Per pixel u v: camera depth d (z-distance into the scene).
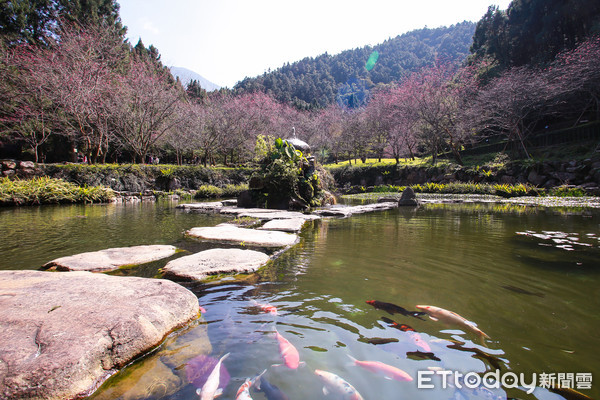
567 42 24.41
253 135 31.94
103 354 1.50
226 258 3.25
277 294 2.42
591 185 15.62
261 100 37.12
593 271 2.97
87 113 18.50
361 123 38.94
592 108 22.11
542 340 1.70
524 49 27.28
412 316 2.01
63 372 1.33
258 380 1.39
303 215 7.59
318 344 1.69
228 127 27.97
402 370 1.45
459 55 78.94
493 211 9.24
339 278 2.79
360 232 5.38
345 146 40.94
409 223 6.55
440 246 4.15
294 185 10.05
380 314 2.04
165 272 2.87
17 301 1.90
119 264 3.15
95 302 1.92
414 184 24.61
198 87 49.31
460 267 3.12
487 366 1.48
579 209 9.57
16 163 14.74
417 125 30.86
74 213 8.88
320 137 42.12
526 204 11.59
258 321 1.98
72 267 2.99
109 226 6.19
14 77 18.05
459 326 1.86
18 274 2.51
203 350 1.67
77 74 17.45
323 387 1.33
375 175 28.06
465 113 24.64
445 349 1.63
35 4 22.31
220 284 2.65
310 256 3.61
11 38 20.27
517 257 3.53
